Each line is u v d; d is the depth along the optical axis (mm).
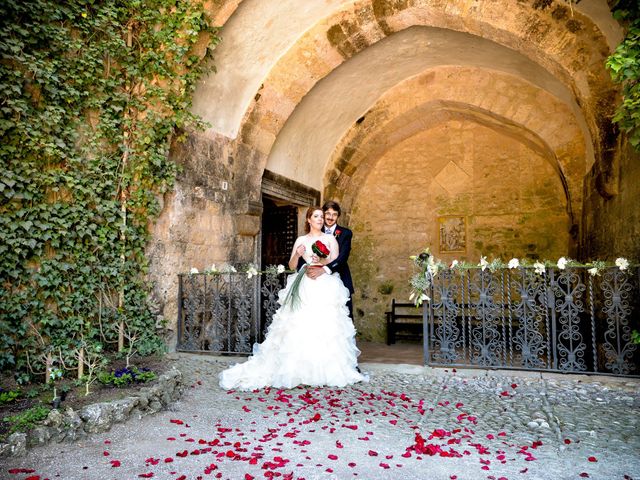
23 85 4496
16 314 4379
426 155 9977
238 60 6598
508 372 4785
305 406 3898
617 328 4543
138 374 4289
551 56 5883
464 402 3996
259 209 7289
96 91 5168
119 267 5289
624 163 5145
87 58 5004
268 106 7219
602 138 5582
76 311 4949
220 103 6664
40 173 4590
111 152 5336
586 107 5816
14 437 2822
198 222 6340
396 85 8984
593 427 3291
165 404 3857
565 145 7828
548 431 3227
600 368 5852
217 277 5953
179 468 2627
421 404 3904
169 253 5898
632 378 4453
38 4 4512
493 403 3949
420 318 9609
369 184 10305
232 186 7023
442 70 8680
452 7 6324
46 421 3086
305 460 2725
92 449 2930
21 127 4383
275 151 8008
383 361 6773
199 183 6367
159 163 5523
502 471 2549
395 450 2895
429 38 7605
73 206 4895
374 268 10141
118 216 5344
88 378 3945
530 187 9188
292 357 4582
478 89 8422
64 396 3695
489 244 9344
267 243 9086
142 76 5500
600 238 6219
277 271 5836
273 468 2584
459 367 5004
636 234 4715
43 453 2850
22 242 4414
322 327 4652
